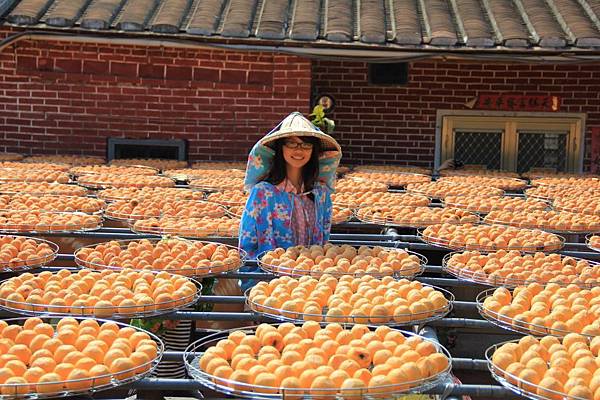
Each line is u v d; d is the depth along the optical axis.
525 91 11.55
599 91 11.45
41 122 10.75
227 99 10.62
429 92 11.63
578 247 6.33
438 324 3.81
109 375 2.86
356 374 2.87
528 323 3.58
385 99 11.67
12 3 10.22
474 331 5.11
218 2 10.72
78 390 2.79
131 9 10.35
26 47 10.59
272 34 9.99
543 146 11.64
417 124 11.70
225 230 5.70
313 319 3.58
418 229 6.27
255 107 10.60
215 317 3.81
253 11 10.65
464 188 8.51
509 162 11.67
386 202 7.41
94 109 10.72
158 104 10.68
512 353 3.15
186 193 7.65
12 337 3.26
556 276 4.46
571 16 10.29
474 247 5.41
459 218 6.54
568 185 9.26
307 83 10.49
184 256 4.63
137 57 10.61
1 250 4.69
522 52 9.86
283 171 5.02
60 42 10.59
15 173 8.57
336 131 11.77
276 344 3.23
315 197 5.05
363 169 10.49
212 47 10.03
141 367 2.97
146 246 4.98
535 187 9.59
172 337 4.38
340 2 10.77
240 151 10.70
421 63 11.58
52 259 4.71
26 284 3.95
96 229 5.76
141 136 10.76
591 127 11.53
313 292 3.89
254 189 4.98
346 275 4.27
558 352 3.12
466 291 5.35
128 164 9.99
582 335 3.42
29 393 2.76
